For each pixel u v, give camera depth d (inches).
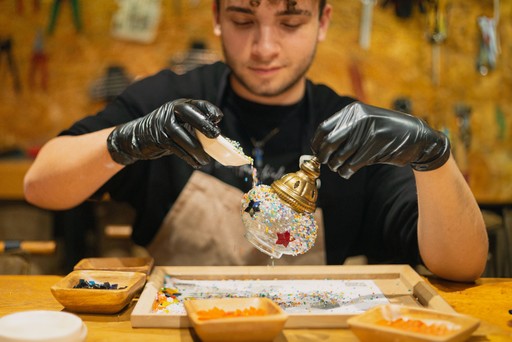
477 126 161.8
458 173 74.1
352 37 159.0
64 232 151.1
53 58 159.3
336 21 158.7
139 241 98.0
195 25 158.7
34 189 84.1
